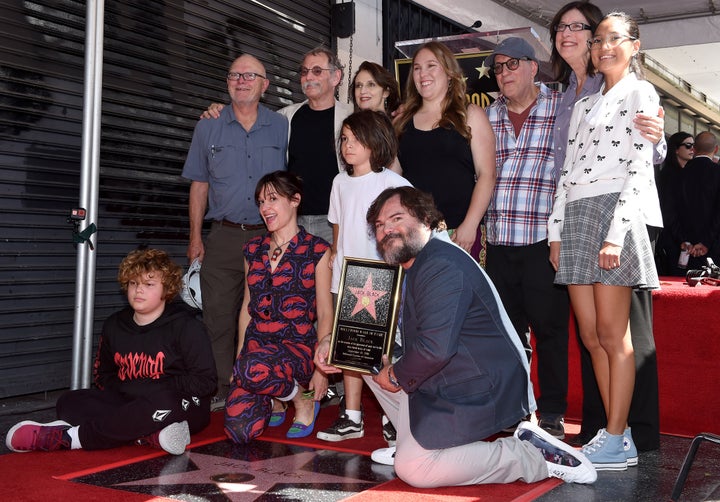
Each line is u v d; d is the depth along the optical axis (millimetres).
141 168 5105
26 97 4434
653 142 3205
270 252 4020
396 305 3277
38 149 4508
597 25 3715
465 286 2932
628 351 3322
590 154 3367
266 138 4648
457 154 3896
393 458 3336
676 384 4008
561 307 4004
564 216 3441
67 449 3527
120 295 4980
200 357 3611
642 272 3170
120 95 4973
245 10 5887
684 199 6672
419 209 3014
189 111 5449
